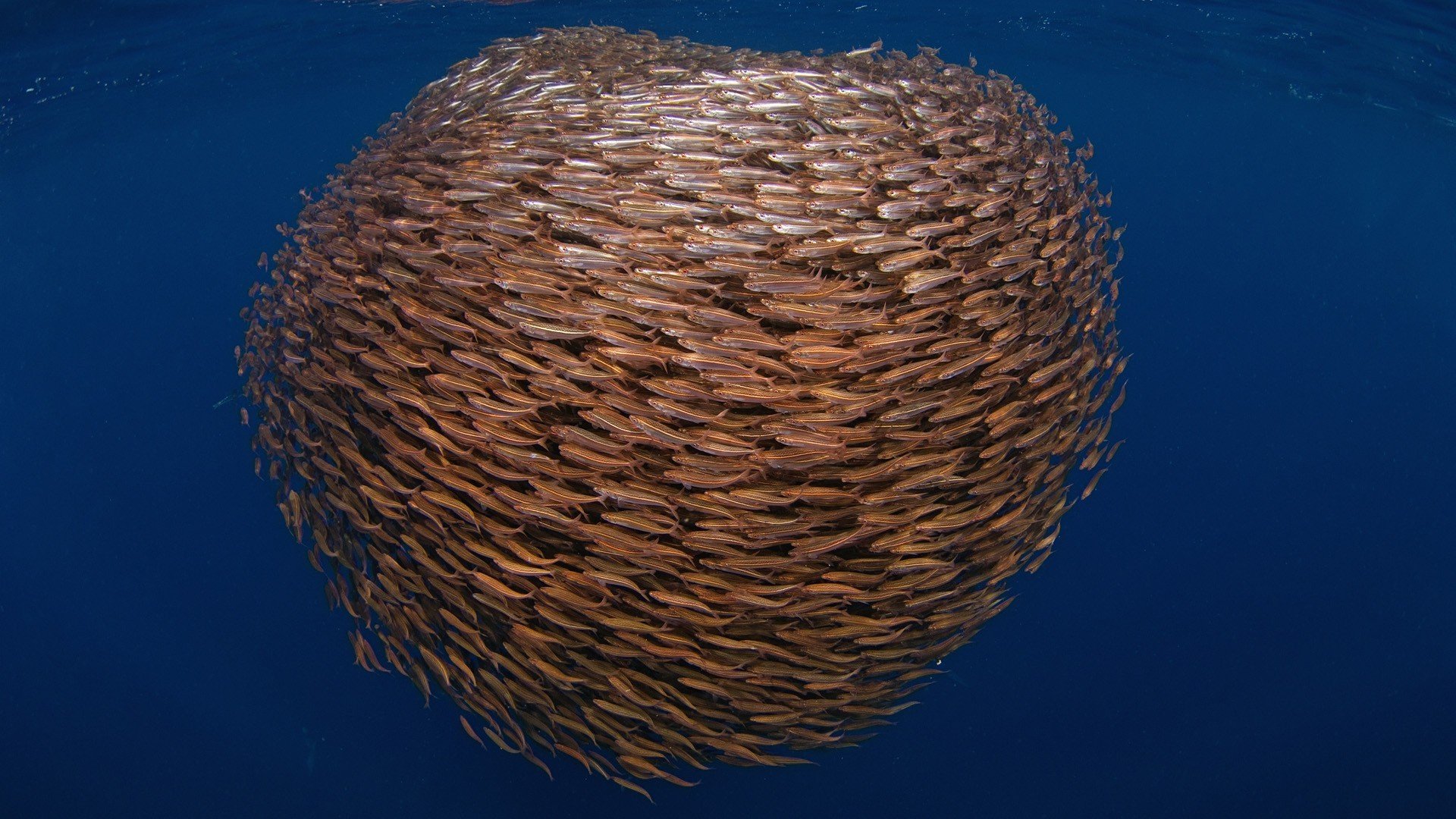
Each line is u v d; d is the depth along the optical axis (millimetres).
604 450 3225
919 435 3383
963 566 3809
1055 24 12320
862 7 11297
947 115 4320
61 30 8508
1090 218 4516
